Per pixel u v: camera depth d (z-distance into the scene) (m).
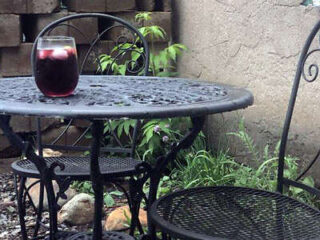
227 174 3.66
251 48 3.75
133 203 2.56
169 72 4.45
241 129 3.61
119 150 2.96
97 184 2.12
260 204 2.14
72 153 4.28
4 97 1.94
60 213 3.40
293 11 3.38
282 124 3.52
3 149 4.20
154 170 2.31
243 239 1.84
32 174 2.51
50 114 1.69
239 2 3.83
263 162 3.60
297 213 2.07
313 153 3.27
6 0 4.04
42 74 1.91
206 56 4.23
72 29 4.21
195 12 4.32
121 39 4.33
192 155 3.93
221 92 2.11
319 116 3.21
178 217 1.99
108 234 2.71
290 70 3.43
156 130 3.90
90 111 1.69
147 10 4.44
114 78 2.57
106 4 4.27
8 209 3.59
